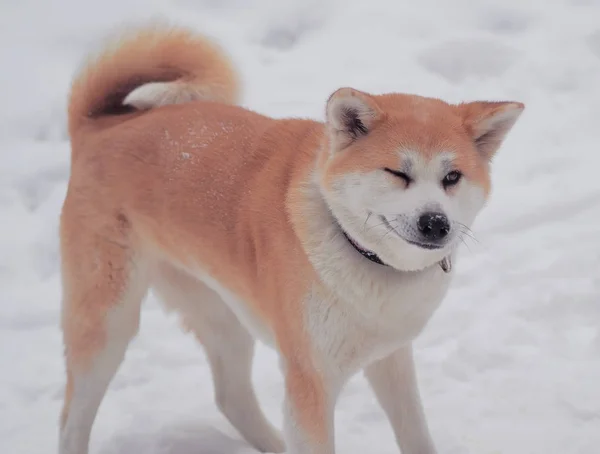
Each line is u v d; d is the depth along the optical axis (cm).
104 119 525
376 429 519
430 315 427
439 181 389
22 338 638
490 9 1043
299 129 459
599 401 519
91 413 499
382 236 391
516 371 557
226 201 454
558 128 852
